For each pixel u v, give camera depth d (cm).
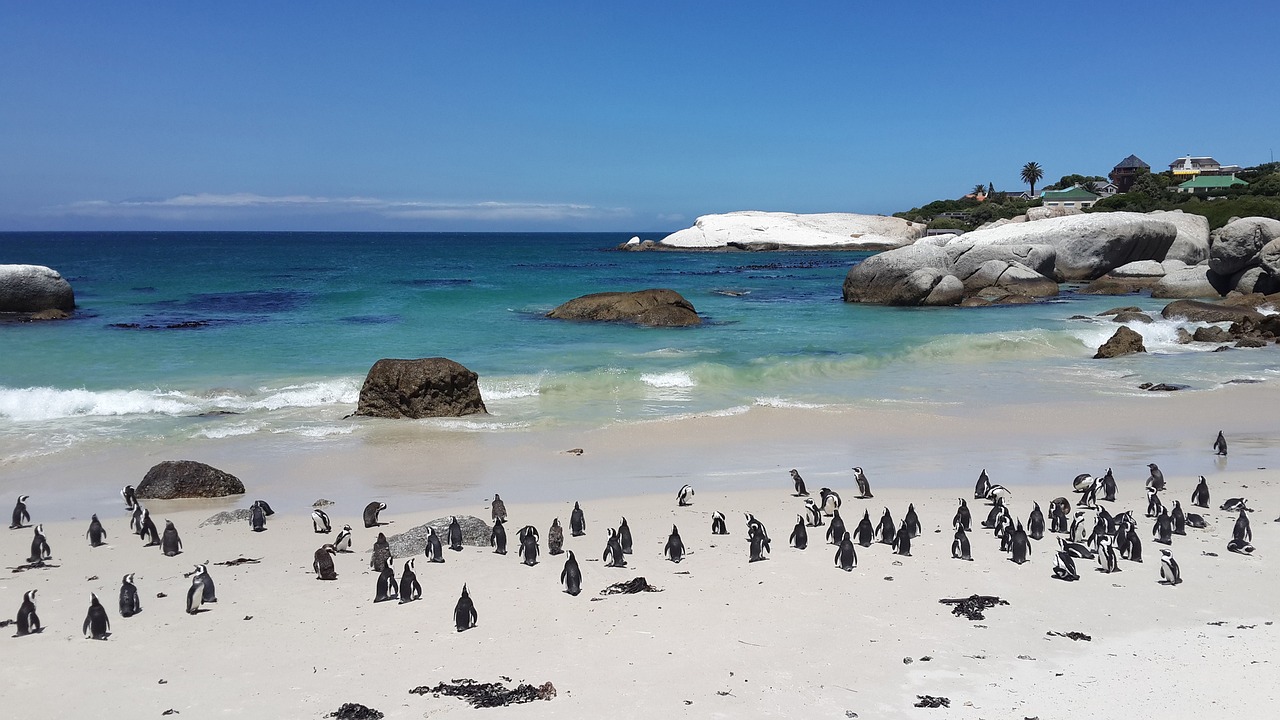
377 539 1355
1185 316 4262
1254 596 1188
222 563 1359
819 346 3591
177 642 1063
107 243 19612
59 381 2741
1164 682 945
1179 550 1379
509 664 995
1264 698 907
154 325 3978
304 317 4356
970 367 3181
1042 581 1251
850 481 1823
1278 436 2211
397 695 925
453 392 2441
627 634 1074
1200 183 12581
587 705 902
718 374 2906
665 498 1706
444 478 1866
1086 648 1032
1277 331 3800
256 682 958
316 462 1986
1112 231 6375
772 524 1534
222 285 6362
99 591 1243
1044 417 2408
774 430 2266
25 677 974
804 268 9669
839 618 1120
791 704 903
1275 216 8900
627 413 2445
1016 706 898
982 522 1539
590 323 4250
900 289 5322
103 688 948
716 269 9419
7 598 1216
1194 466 1927
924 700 909
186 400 2538
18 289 4294
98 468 1931
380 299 5253
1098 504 1627
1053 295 5672
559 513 1606
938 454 2050
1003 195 19150
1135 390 2766
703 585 1239
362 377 2831
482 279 7400
